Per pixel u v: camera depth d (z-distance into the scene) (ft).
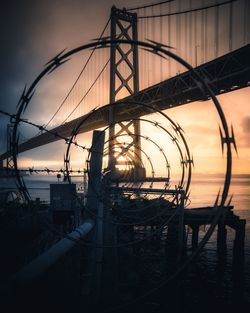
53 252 10.69
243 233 51.80
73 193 26.23
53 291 10.65
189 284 48.88
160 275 44.29
